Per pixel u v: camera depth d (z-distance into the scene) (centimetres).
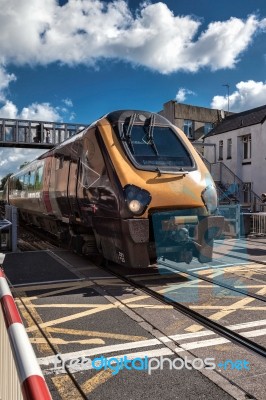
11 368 182
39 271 795
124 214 659
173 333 458
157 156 726
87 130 818
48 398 131
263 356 394
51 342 434
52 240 1384
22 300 596
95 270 803
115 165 694
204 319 502
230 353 402
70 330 470
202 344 425
